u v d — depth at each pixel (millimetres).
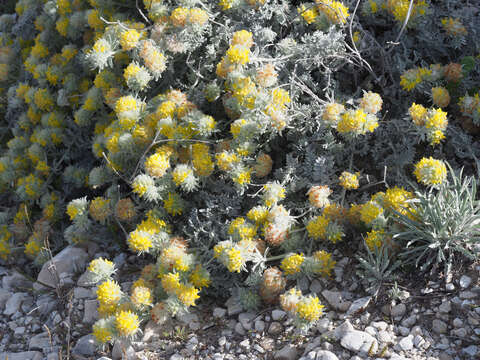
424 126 627
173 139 689
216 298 654
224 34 769
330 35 697
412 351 499
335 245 647
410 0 720
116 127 765
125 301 608
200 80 795
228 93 740
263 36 737
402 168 678
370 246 587
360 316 549
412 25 736
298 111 678
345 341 516
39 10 1125
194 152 697
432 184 597
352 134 635
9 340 688
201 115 699
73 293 709
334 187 688
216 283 639
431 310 529
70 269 761
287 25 793
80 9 1003
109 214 741
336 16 726
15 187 992
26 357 640
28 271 863
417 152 699
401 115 707
